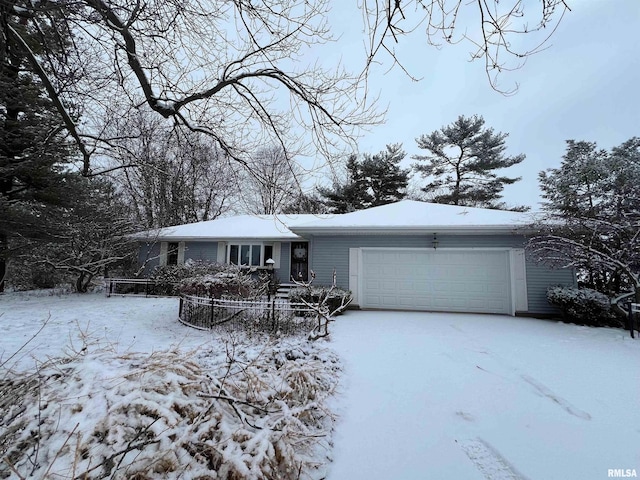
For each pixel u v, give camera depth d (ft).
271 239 49.75
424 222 35.45
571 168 54.13
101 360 9.33
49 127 25.13
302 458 8.08
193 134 18.49
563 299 29.01
